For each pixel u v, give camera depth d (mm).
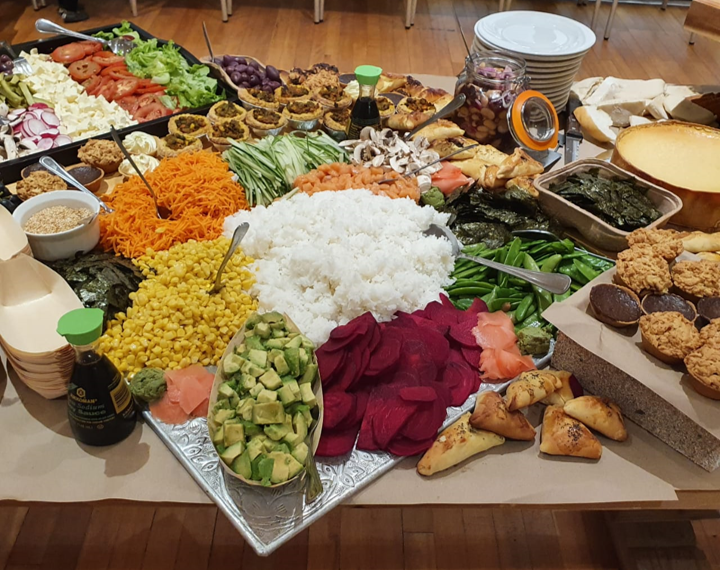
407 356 646
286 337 614
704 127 1023
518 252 811
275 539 533
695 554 915
